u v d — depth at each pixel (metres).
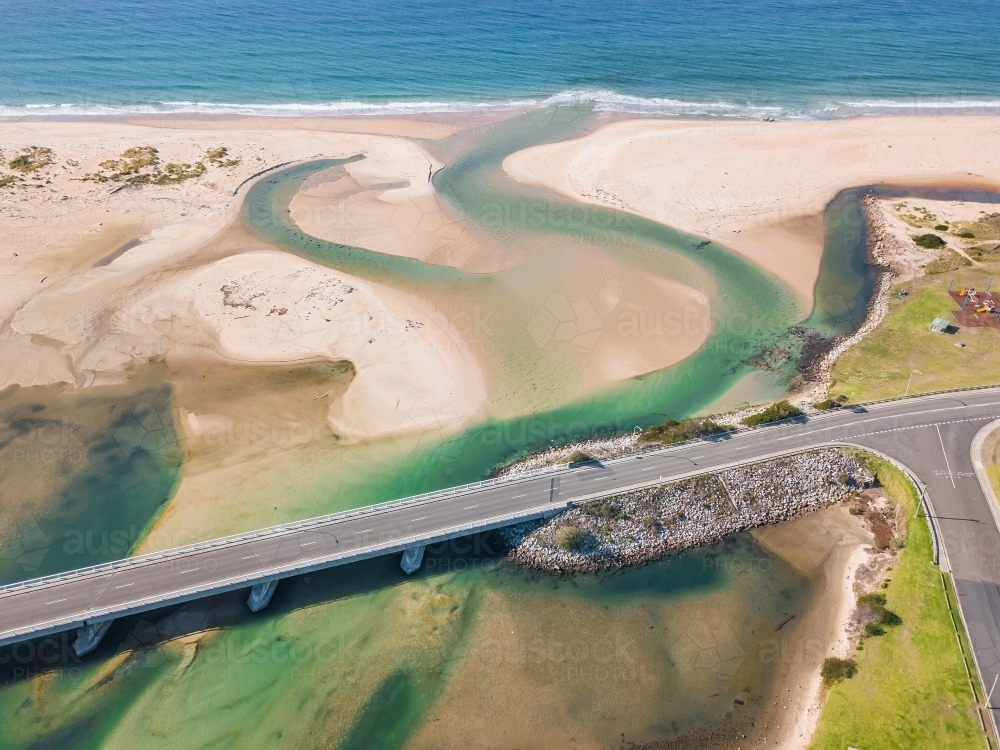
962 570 56.19
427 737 49.16
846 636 53.94
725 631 55.53
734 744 48.22
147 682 52.62
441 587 59.00
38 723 50.34
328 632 55.75
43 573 60.72
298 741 49.00
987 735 45.00
